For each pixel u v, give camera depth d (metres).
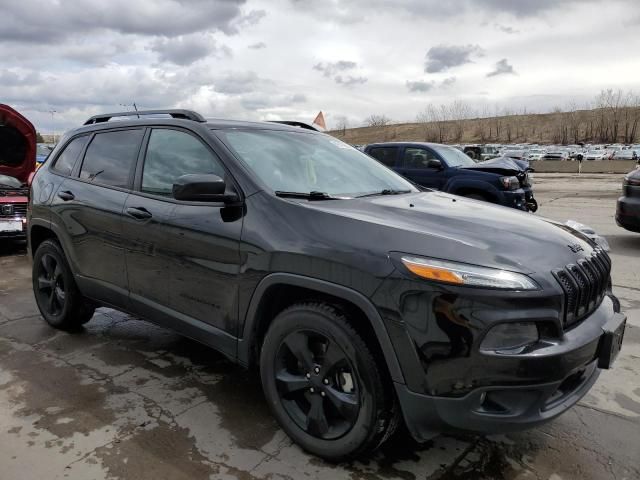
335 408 2.51
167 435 2.79
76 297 4.14
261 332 2.84
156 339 4.19
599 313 2.53
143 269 3.36
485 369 2.11
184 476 2.46
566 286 2.27
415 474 2.50
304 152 3.46
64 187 4.05
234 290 2.80
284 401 2.70
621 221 7.76
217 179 2.71
